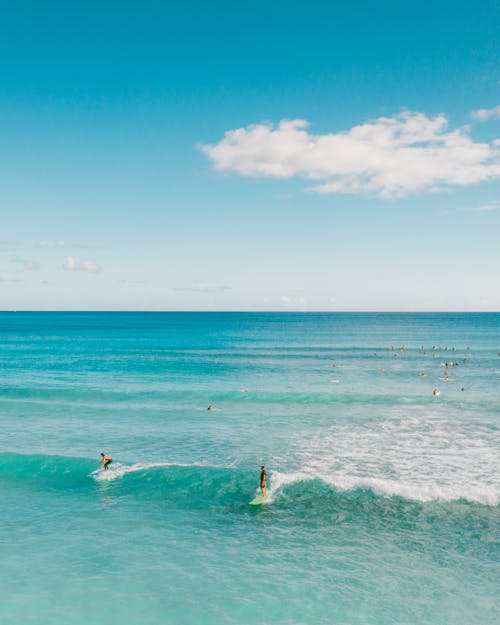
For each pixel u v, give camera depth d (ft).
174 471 84.17
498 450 95.91
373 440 103.76
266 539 61.77
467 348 322.55
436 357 269.23
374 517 67.36
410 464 87.81
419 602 48.37
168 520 67.41
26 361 251.19
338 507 70.54
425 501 71.82
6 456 91.15
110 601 48.52
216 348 329.52
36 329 601.62
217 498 74.33
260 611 46.91
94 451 96.99
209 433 110.22
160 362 246.68
